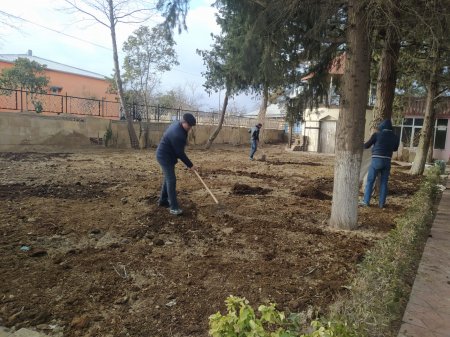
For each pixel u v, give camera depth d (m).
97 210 6.00
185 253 4.38
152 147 20.09
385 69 7.88
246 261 4.21
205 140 24.89
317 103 6.87
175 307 3.15
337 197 5.71
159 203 6.38
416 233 4.79
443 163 16.03
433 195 8.23
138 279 3.64
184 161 5.93
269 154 21.02
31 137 15.56
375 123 8.11
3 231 4.76
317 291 3.54
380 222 6.11
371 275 3.01
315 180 10.73
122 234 4.91
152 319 2.96
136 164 12.45
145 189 7.88
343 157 5.60
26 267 3.77
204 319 2.99
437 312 3.32
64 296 3.24
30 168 10.34
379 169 7.18
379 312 2.62
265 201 7.35
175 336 2.75
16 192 7.03
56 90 26.14
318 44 6.20
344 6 5.70
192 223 5.53
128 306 3.15
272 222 5.79
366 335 2.36
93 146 17.89
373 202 7.83
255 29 5.61
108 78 24.47
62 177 9.07
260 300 3.32
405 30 5.02
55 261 3.91
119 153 16.06
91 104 20.80
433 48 5.04
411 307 3.39
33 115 15.58
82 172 10.07
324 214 6.48
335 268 4.12
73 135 17.09
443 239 5.52
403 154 21.59
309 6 5.39
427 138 13.73
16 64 19.77
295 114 7.11
